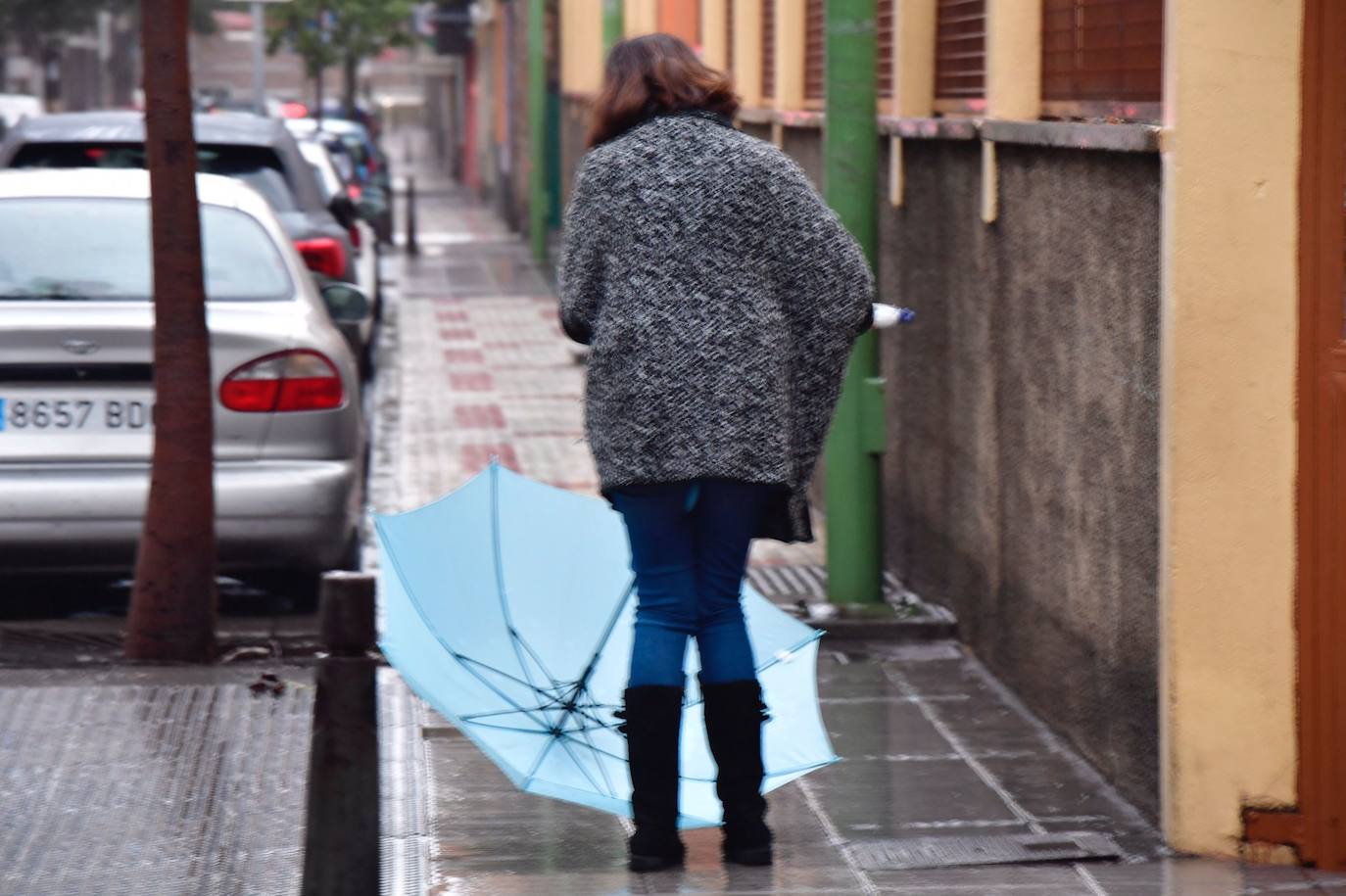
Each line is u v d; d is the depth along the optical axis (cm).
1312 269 885
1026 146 1188
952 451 1400
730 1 2564
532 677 952
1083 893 860
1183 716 920
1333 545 895
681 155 848
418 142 17725
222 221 1554
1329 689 902
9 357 1370
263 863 876
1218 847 923
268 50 8212
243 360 1409
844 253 852
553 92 6581
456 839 933
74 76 14788
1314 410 891
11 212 1512
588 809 984
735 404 835
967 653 1358
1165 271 903
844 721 1185
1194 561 909
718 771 895
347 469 1432
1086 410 1074
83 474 1375
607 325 847
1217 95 882
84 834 909
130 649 1278
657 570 874
